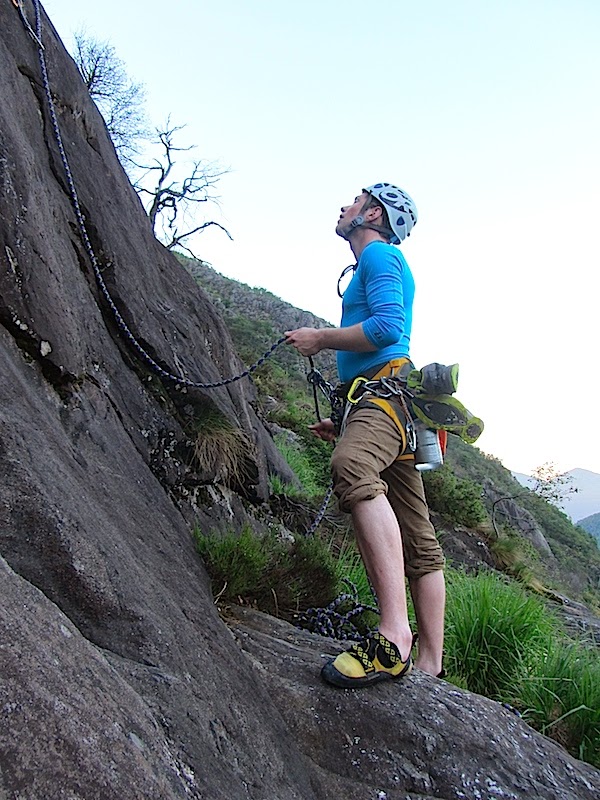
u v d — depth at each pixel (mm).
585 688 3740
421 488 3090
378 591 2512
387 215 3086
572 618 6434
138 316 3670
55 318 2639
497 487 32094
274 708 2104
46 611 1145
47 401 2475
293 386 22266
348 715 2303
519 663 4227
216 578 3135
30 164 2787
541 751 2504
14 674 880
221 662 1961
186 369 4039
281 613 3475
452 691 2615
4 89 2877
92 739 908
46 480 1740
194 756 1373
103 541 1827
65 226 3271
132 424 3305
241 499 4562
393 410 2734
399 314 2791
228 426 4215
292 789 1735
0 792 740
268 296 66812
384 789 2107
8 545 1583
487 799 2172
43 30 3629
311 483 9781
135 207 4488
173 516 3014
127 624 1654
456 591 4906
